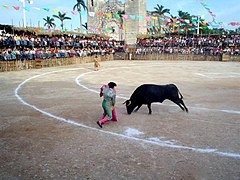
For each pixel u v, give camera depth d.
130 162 5.23
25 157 5.53
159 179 4.53
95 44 43.09
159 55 45.75
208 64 34.25
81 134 7.05
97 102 11.31
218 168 4.94
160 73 23.28
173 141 6.43
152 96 8.94
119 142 6.39
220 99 11.73
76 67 30.25
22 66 26.73
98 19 59.62
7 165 5.15
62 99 11.98
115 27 58.34
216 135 6.86
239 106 10.30
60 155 5.61
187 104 10.77
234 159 5.34
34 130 7.43
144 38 50.88
